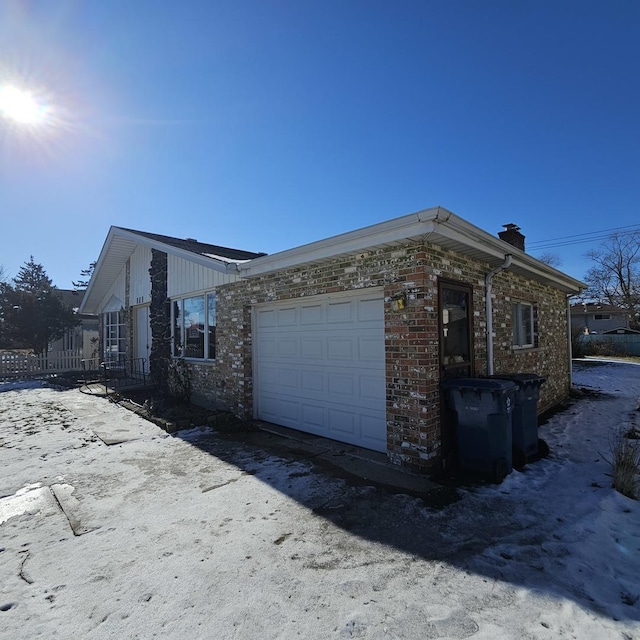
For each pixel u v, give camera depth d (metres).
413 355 4.63
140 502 3.90
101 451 5.62
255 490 4.15
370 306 5.49
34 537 3.26
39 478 4.60
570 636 2.09
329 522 3.43
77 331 26.92
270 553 2.96
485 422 4.39
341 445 5.76
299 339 6.68
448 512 3.60
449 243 4.78
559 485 4.24
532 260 6.53
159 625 2.23
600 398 10.09
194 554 2.96
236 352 7.76
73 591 2.54
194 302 9.53
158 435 6.47
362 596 2.45
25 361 15.30
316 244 5.46
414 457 4.61
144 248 12.24
